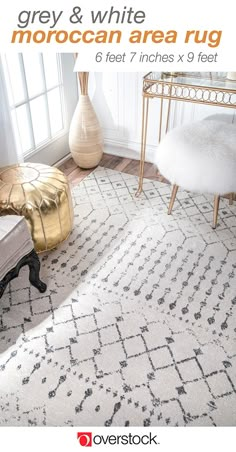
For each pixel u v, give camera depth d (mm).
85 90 2236
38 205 1681
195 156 1771
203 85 1827
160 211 2133
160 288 1675
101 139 2400
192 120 2330
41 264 1803
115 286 1689
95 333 1501
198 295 1641
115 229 2006
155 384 1340
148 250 1873
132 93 2389
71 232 1987
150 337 1482
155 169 2514
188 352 1432
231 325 1520
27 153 2312
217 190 1778
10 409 1280
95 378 1359
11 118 1939
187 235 1960
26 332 1510
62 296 1650
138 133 2539
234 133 1903
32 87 2248
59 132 2574
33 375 1371
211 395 1308
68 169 2525
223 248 1877
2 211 1683
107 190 2309
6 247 1375
